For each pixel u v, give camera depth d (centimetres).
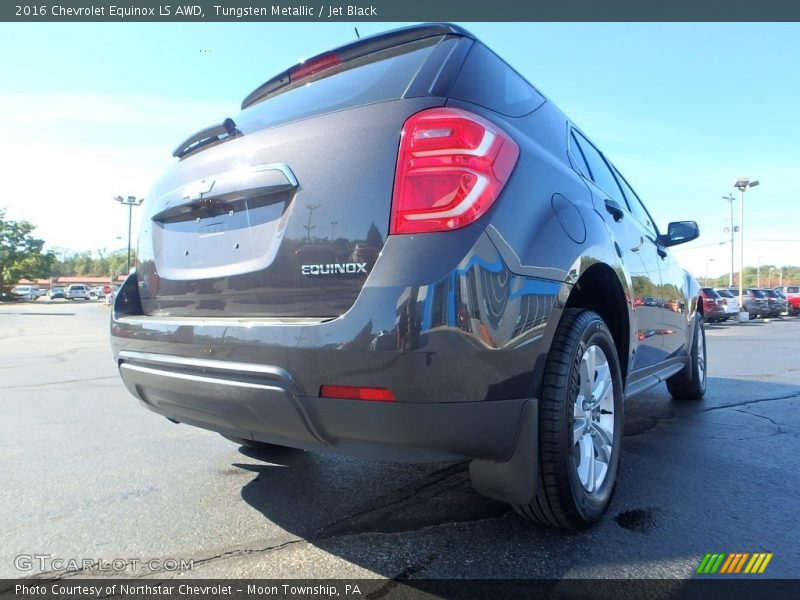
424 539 231
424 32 221
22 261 5981
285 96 242
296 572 207
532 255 197
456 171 178
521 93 255
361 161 194
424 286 169
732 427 419
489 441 181
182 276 251
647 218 435
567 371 211
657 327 365
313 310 195
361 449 187
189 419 239
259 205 221
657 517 250
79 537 238
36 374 721
